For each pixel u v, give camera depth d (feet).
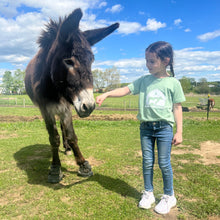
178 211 7.29
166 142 6.99
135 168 11.57
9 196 8.61
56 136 10.14
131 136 19.92
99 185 9.36
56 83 8.13
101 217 6.98
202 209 7.35
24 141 17.88
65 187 9.29
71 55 7.23
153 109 6.95
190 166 11.60
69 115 10.23
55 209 7.55
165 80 7.07
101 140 18.17
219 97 130.41
